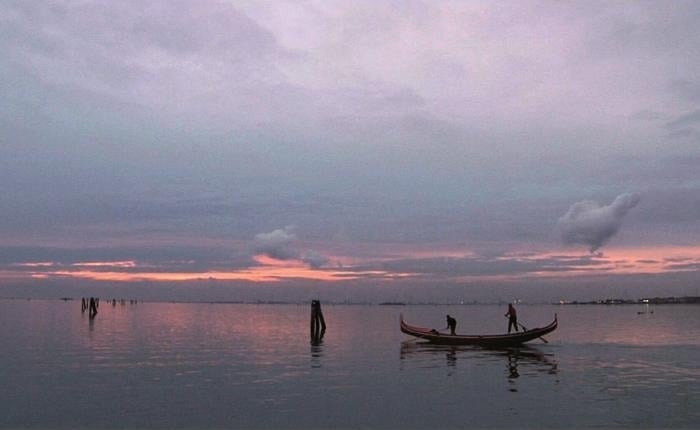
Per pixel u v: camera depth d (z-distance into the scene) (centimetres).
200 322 8125
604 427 1716
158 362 3180
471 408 1988
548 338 5009
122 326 6694
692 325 7725
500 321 9688
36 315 9662
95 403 2070
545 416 1859
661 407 1978
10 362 3162
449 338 4375
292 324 7769
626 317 11862
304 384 2467
